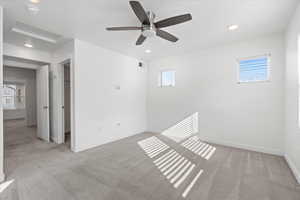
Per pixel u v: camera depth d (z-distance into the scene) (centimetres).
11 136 448
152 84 493
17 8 205
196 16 226
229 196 170
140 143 374
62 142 380
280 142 290
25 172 226
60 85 380
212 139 375
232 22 245
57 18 234
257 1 191
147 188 186
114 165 251
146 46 360
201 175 217
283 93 286
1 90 199
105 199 166
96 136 350
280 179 205
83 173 223
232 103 345
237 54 335
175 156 290
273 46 294
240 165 249
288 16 226
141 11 182
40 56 375
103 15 226
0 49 198
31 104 632
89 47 335
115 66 399
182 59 425
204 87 385
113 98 393
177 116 438
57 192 177
